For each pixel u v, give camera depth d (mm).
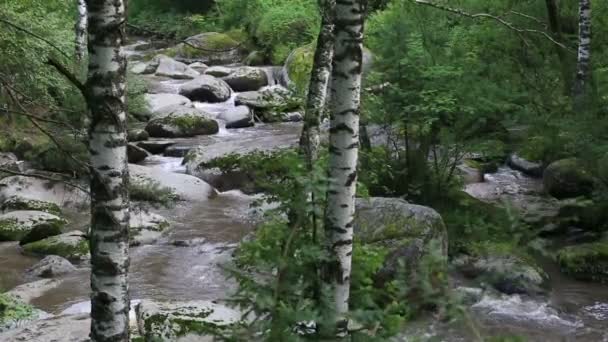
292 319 3832
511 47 15898
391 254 8336
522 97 12898
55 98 12188
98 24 4629
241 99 20078
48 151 12531
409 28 11469
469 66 12023
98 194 4746
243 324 4105
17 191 12664
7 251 10750
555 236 10812
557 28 15781
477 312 8281
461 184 12008
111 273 4766
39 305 8766
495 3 16531
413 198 11234
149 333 7203
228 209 12664
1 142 14133
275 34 24969
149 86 20984
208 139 16844
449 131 11234
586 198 11781
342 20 5066
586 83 13797
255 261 4371
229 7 28297
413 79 11039
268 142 15359
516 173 14070
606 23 16766
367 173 10555
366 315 4074
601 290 9117
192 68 24062
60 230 11289
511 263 8773
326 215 5020
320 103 8789
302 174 4750
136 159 15406
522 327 8055
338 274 4926
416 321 6000
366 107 11094
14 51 11641
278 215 4883
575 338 7887
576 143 12102
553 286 9141
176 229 11523
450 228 10016
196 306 7785
